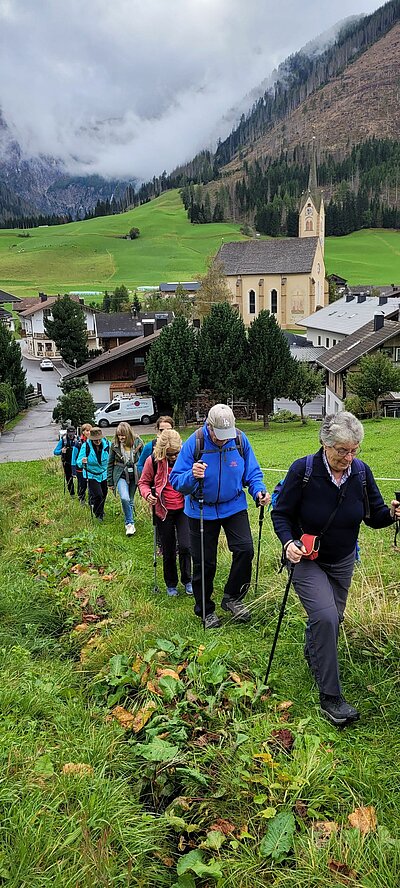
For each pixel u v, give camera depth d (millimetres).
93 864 2650
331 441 3732
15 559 8016
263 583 6238
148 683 4117
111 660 4578
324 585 4016
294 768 3348
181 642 4805
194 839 3006
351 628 4898
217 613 5746
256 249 106438
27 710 3900
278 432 39656
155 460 6473
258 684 4125
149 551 8453
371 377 39406
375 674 4336
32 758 3334
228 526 5586
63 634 5562
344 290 117938
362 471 4008
